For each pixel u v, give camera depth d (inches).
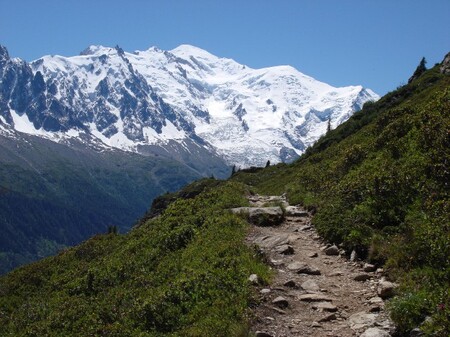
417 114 1039.0
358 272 631.8
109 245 1408.7
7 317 1000.2
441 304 435.5
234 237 789.9
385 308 506.6
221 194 1192.8
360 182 855.1
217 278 605.9
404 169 789.2
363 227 716.7
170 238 916.6
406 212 700.7
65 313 760.3
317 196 1039.0
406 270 566.3
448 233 535.5
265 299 559.2
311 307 544.4
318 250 746.2
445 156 705.6
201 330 498.9
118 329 576.4
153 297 616.1
